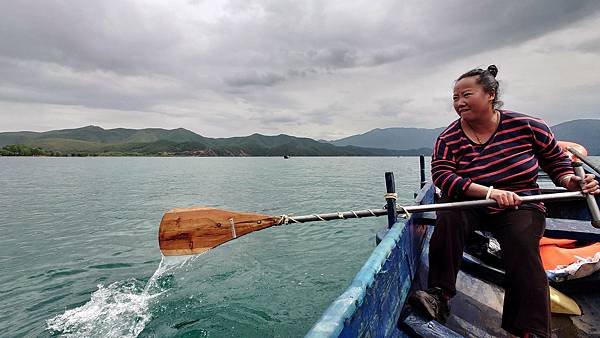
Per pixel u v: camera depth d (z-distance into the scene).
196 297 5.12
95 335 4.16
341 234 8.33
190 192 17.94
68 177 29.89
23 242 7.95
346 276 5.82
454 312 2.35
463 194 2.19
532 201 2.05
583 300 2.52
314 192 17.59
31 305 4.88
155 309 4.78
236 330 4.31
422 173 7.34
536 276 1.82
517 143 2.22
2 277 5.85
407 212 2.51
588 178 2.08
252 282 5.62
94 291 5.32
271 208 12.60
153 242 7.96
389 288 1.95
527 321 1.78
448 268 2.03
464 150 2.32
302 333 4.25
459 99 2.26
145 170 43.69
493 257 2.79
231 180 26.55
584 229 2.85
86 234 8.69
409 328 1.89
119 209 12.49
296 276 5.84
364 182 23.88
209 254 6.97
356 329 1.35
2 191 18.47
